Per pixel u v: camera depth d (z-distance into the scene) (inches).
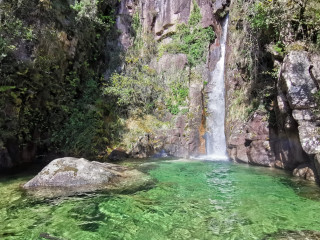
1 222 181.6
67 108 423.8
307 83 258.5
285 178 288.8
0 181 285.4
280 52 301.6
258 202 218.2
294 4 285.9
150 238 160.9
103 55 552.4
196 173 328.2
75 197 230.8
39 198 227.1
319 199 218.4
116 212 200.2
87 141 423.8
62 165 277.4
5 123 332.5
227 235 162.4
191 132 478.6
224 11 560.1
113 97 503.8
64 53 418.9
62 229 172.7
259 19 313.3
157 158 446.3
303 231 163.8
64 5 427.8
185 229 172.2
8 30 321.1
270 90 348.2
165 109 516.7
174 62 543.5
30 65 344.2
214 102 516.1
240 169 348.8
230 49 486.0
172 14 590.9
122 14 590.9
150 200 226.4
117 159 425.7
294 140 299.3
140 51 584.1
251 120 385.7
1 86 315.0
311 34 272.1
